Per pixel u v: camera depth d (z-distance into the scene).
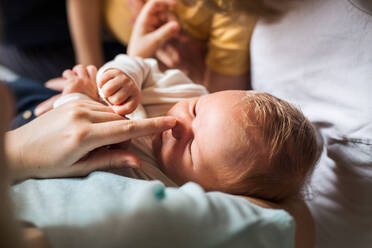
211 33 0.67
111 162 0.42
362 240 0.55
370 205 0.52
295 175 0.48
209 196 0.37
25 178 0.41
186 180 0.49
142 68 0.53
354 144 0.51
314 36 0.53
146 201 0.33
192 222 0.33
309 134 0.49
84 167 0.41
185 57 0.71
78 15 0.72
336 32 0.50
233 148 0.47
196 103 0.51
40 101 0.62
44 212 0.34
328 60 0.52
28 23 0.79
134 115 0.50
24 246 0.28
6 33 0.77
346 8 0.49
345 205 0.54
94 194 0.36
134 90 0.46
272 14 0.56
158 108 0.54
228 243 0.34
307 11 0.52
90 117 0.41
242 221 0.35
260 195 0.48
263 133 0.47
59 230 0.32
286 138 0.47
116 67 0.48
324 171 0.56
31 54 0.80
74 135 0.39
